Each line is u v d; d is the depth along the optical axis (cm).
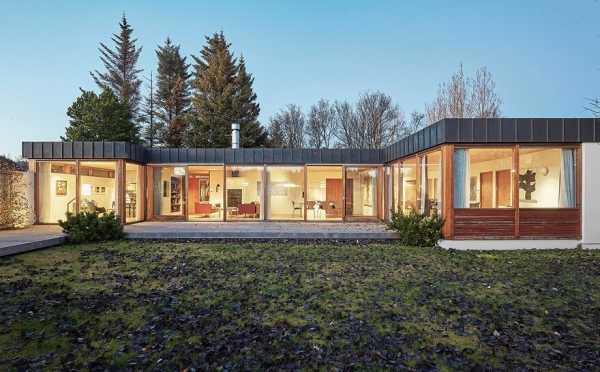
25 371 243
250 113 2812
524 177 778
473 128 763
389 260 630
